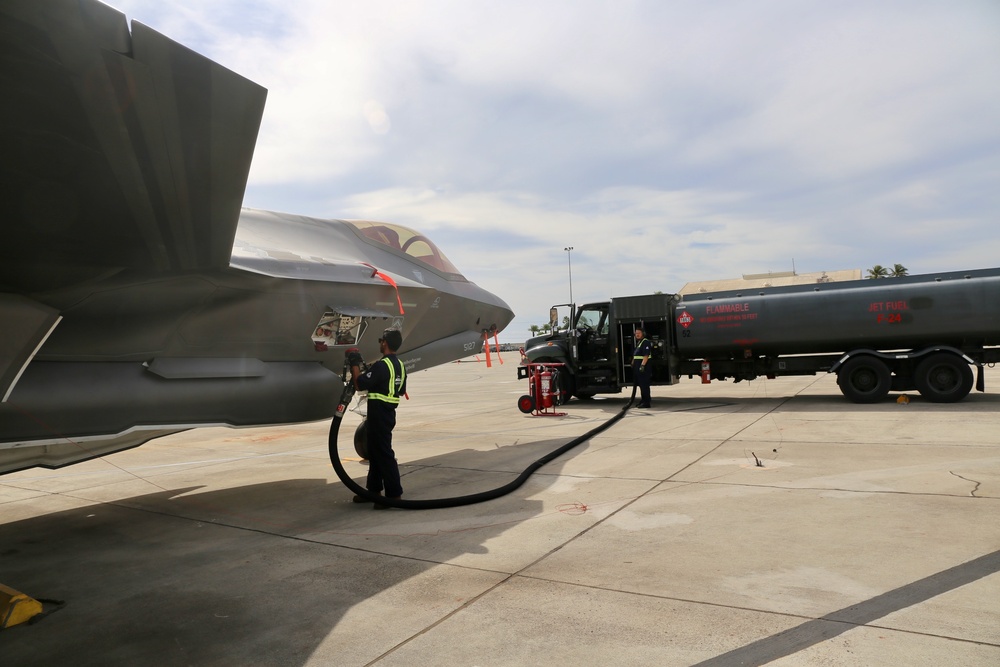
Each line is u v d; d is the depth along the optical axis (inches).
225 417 209.8
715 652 103.1
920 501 186.9
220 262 152.0
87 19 82.8
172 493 258.8
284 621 125.9
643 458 281.3
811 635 107.0
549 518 191.5
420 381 1192.2
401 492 217.8
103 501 247.9
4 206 113.4
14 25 79.5
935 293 437.7
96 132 99.2
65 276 143.2
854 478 221.0
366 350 259.1
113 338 174.6
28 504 246.1
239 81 101.2
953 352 437.4
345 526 196.7
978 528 158.9
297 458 340.8
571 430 393.4
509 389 866.8
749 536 162.9
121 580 155.1
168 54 92.0
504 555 159.9
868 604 118.0
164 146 106.0
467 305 321.4
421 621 122.3
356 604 132.8
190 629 124.3
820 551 148.6
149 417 190.9
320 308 222.4
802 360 492.1
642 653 104.2
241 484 272.5
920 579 128.5
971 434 303.4
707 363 510.0
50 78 88.3
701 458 273.9
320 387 232.7
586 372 557.0
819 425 358.6
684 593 128.3
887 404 453.7
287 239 244.1
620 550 157.9
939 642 102.0
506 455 310.5
